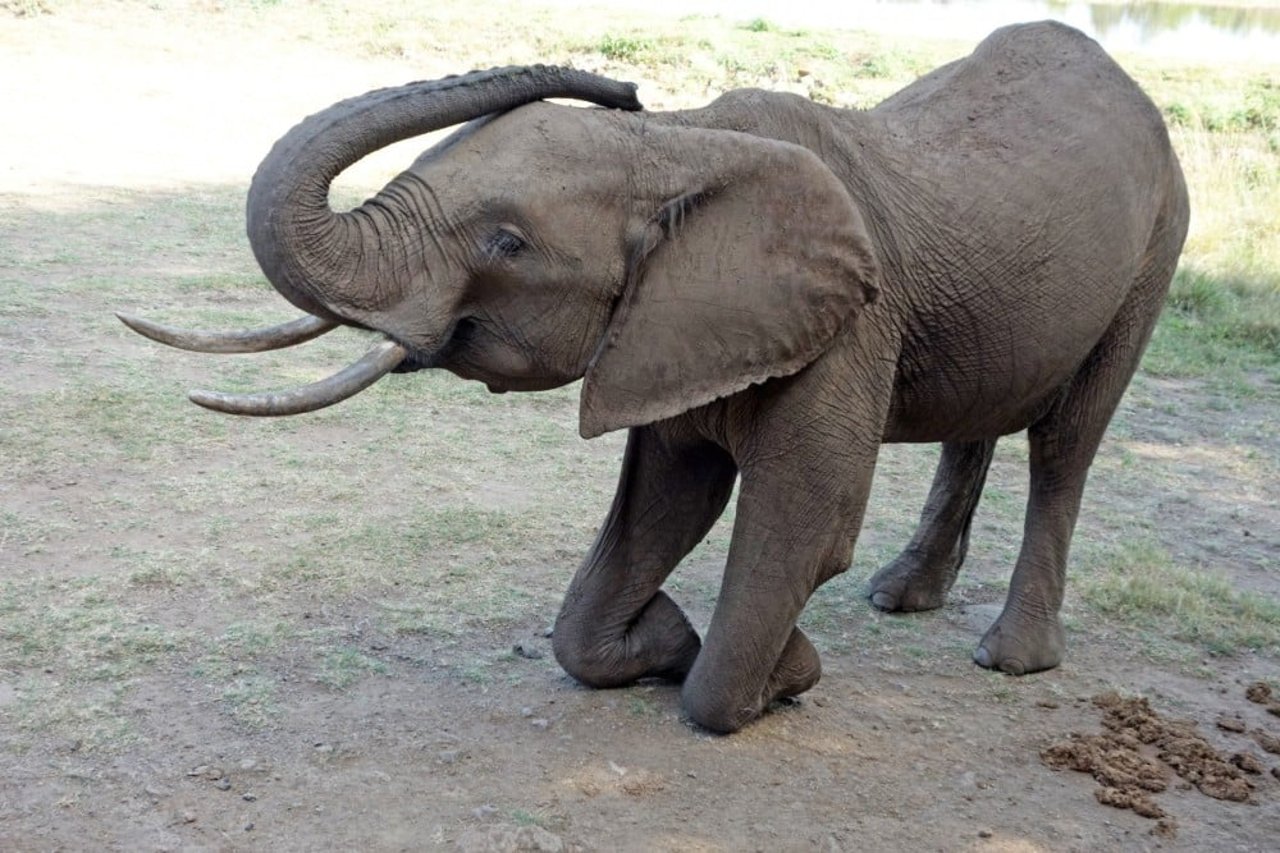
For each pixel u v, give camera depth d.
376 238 3.88
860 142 4.77
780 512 4.64
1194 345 11.43
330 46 19.47
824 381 4.52
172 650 5.28
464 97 3.93
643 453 5.04
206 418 7.74
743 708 4.87
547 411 8.62
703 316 4.23
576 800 4.46
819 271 4.28
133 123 15.45
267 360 8.86
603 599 5.11
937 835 4.43
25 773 4.41
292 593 5.86
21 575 5.78
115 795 4.34
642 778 4.62
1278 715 5.53
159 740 4.66
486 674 5.30
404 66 18.75
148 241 11.19
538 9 22.67
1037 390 5.23
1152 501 8.12
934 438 5.32
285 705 4.95
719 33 21.05
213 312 9.47
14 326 8.87
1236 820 4.70
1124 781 4.84
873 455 4.71
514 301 4.10
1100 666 5.86
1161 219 5.58
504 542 6.59
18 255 10.41
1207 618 6.41
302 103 16.81
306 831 4.20
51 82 16.75
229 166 14.07
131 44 18.75
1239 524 7.86
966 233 4.80
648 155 4.18
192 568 5.96
